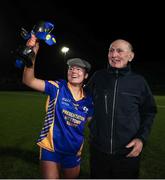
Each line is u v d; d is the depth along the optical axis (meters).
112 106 3.20
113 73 3.29
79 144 3.41
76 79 3.33
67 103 3.30
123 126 3.18
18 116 11.73
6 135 7.99
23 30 3.02
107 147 3.21
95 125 3.31
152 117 3.29
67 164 3.40
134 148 3.10
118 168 3.22
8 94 25.42
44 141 3.31
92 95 3.39
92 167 3.35
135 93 3.22
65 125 3.31
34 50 3.02
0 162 5.56
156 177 4.98
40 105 16.17
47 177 3.30
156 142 7.50
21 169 5.20
